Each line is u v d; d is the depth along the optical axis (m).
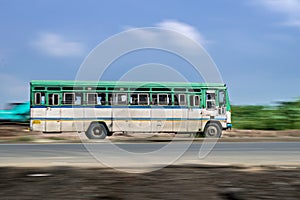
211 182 6.18
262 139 19.84
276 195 5.27
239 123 28.34
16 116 27.42
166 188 5.68
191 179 6.44
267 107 28.69
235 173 7.14
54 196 5.16
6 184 6.01
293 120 27.91
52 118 18.72
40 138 20.06
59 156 10.64
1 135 21.12
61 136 20.77
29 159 9.76
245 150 12.63
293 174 7.04
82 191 5.47
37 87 18.83
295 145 15.13
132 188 5.67
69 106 18.77
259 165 8.31
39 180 6.36
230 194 5.30
